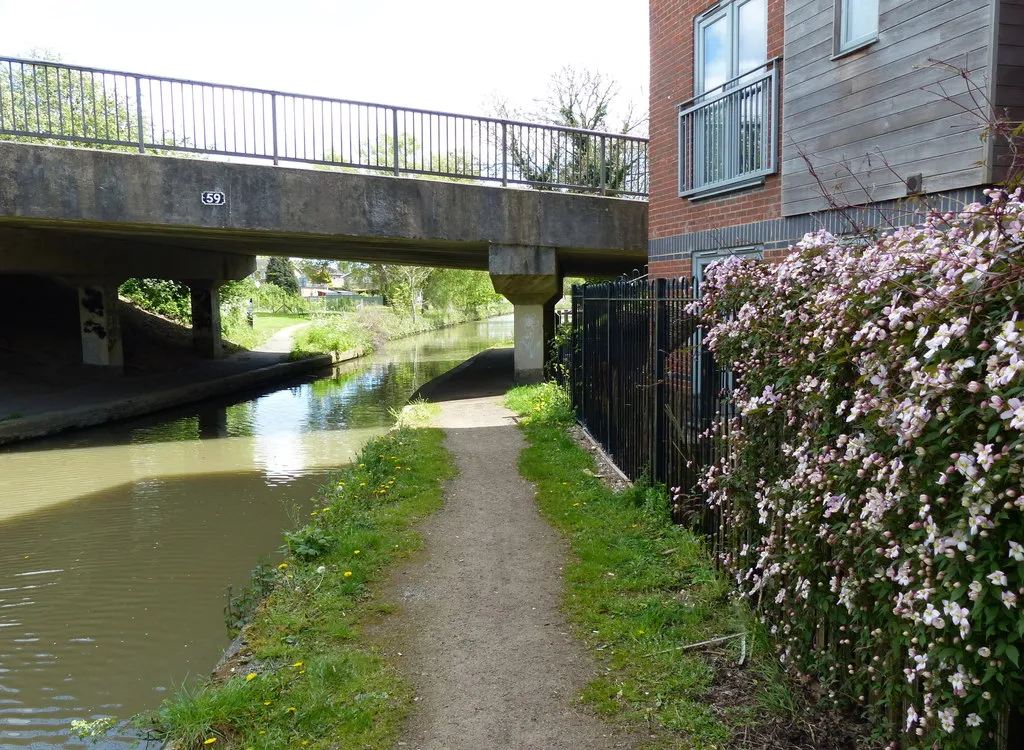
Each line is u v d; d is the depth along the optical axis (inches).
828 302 109.2
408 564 213.2
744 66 329.4
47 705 180.2
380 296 2183.8
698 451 205.3
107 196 447.5
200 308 903.7
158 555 283.1
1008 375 67.3
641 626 160.6
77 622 225.5
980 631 79.8
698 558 193.3
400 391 767.1
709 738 120.7
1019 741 88.7
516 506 268.1
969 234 84.0
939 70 207.8
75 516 334.6
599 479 295.9
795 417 133.1
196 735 126.7
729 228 337.7
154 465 437.7
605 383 339.3
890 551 89.4
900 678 102.8
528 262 546.3
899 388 92.3
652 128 410.3
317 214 485.7
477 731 128.0
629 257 639.1
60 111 456.4
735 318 161.2
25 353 690.8
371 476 307.6
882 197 230.7
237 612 201.6
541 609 178.7
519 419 452.8
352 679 145.9
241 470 424.5
